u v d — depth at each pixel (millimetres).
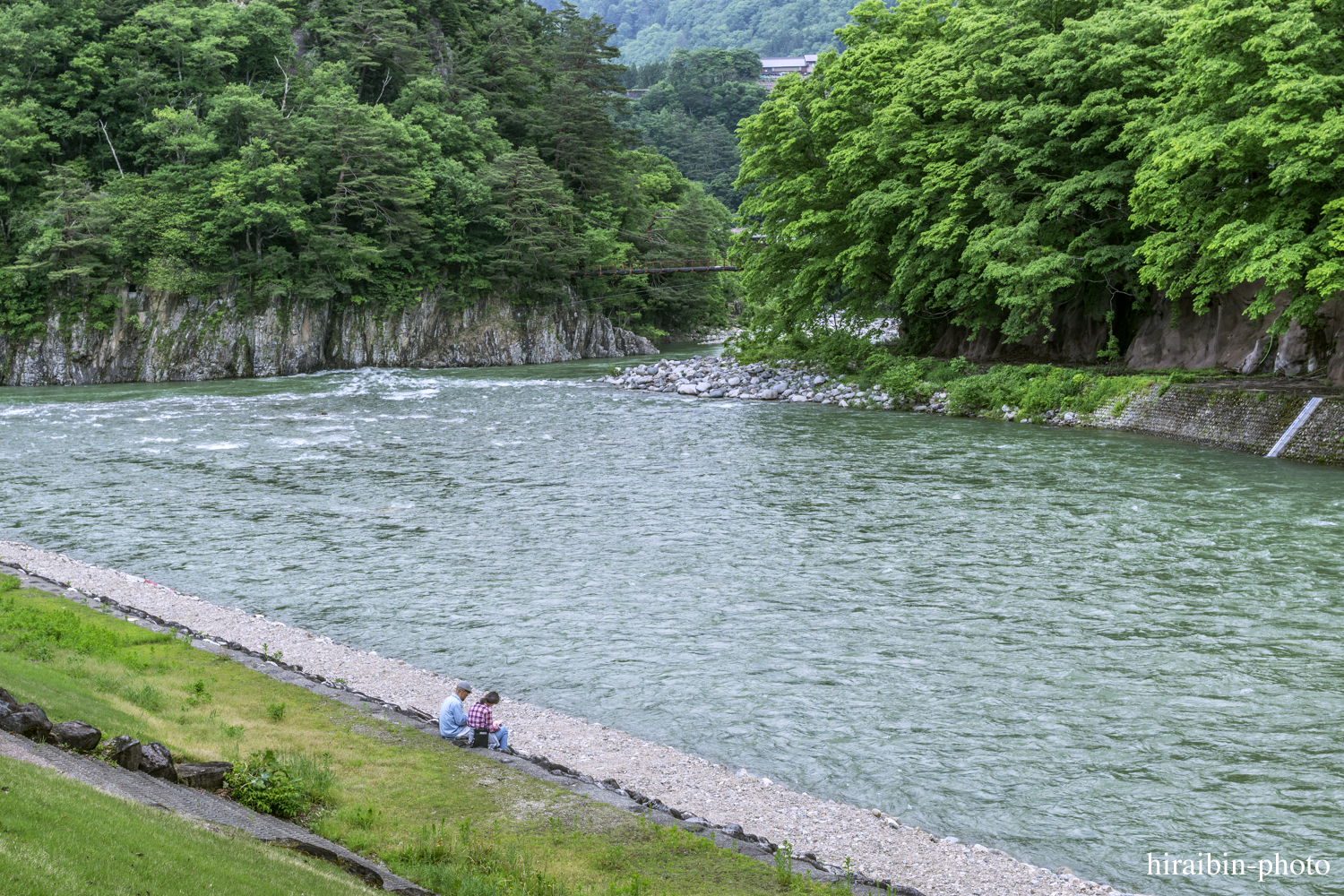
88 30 96562
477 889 9664
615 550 27578
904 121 59312
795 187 66312
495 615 22297
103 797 8570
